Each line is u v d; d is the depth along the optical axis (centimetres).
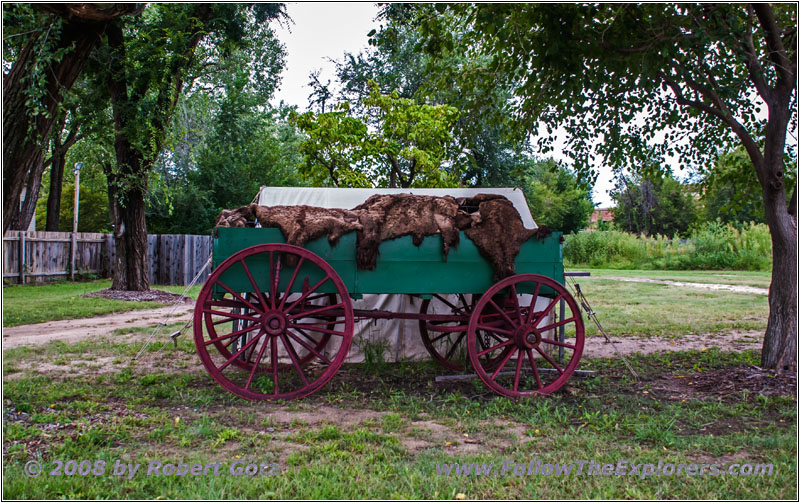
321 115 1579
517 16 680
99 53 1255
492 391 643
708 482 391
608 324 1173
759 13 644
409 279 643
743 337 1020
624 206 5250
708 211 4541
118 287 1628
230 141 3262
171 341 934
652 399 605
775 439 466
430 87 916
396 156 1628
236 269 617
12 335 979
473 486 381
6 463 405
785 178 812
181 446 454
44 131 610
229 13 1466
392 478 397
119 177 1542
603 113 849
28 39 608
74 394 600
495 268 648
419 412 566
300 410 571
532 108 842
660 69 715
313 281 627
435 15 759
